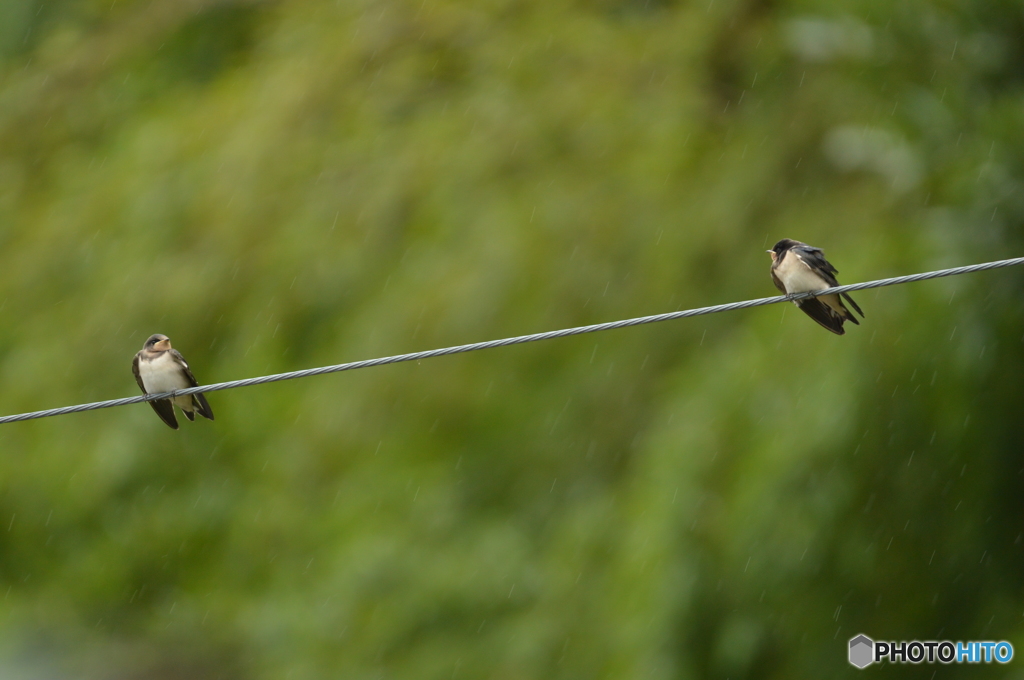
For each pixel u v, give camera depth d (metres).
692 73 17.83
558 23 18.67
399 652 15.95
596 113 17.52
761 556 11.80
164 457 18.59
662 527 12.68
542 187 17.17
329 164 18.48
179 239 18.94
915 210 13.45
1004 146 12.37
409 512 16.72
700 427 13.12
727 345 14.84
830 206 15.34
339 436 16.77
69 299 19.47
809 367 12.41
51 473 18.70
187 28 22.20
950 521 11.46
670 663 12.03
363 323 17.16
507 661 14.77
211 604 18.69
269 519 17.53
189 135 19.66
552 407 16.47
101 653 19.38
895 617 11.52
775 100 16.62
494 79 18.42
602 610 14.14
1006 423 11.34
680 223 16.23
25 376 18.91
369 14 19.58
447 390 16.58
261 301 18.02
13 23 24.25
